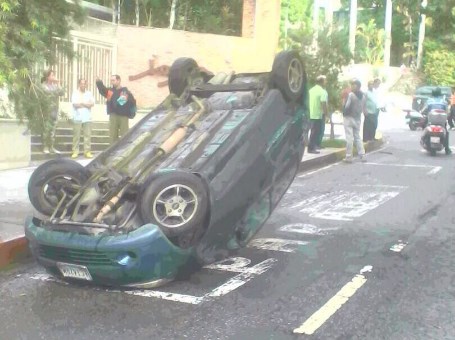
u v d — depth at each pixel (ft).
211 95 25.16
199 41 81.46
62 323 16.83
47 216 21.33
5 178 36.52
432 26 35.58
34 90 23.80
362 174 43.86
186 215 19.02
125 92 43.93
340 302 18.13
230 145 21.04
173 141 21.84
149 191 18.74
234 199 20.76
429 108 56.39
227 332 16.06
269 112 22.72
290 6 173.37
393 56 199.41
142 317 17.19
